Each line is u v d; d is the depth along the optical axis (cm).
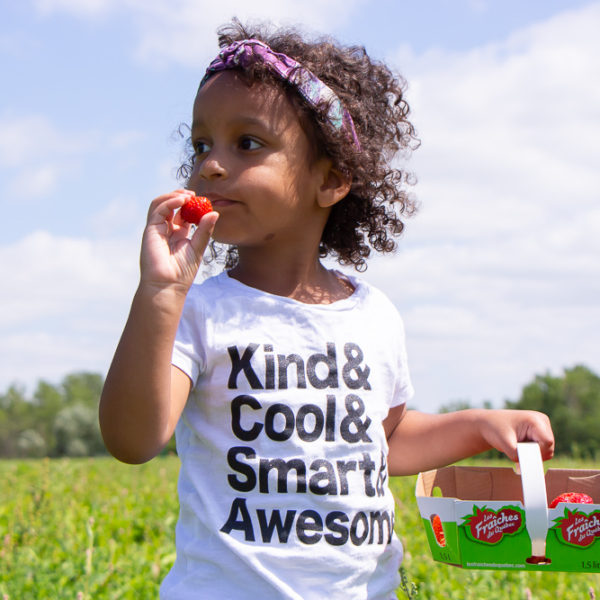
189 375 216
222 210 224
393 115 290
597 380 6919
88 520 503
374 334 245
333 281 257
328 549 214
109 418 199
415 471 266
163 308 196
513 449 246
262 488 214
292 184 230
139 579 412
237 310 226
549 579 434
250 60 226
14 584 407
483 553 220
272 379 221
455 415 264
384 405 241
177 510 626
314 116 233
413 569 434
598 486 263
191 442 227
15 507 585
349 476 223
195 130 232
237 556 210
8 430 11088
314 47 257
